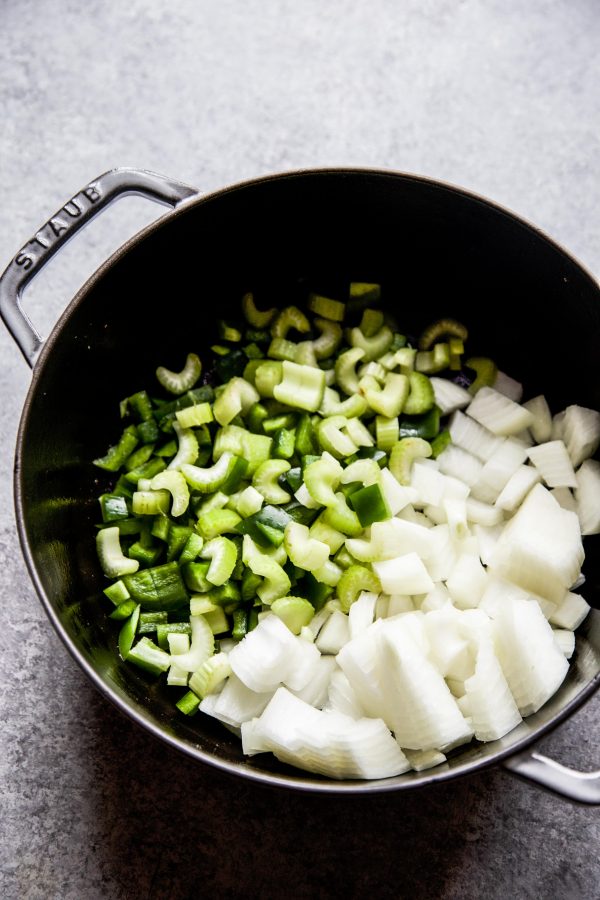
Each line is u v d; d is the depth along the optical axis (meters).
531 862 0.54
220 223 0.54
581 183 0.60
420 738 0.49
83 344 0.53
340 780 0.49
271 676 0.51
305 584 0.54
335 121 0.61
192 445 0.56
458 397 0.57
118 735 0.55
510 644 0.50
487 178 0.60
